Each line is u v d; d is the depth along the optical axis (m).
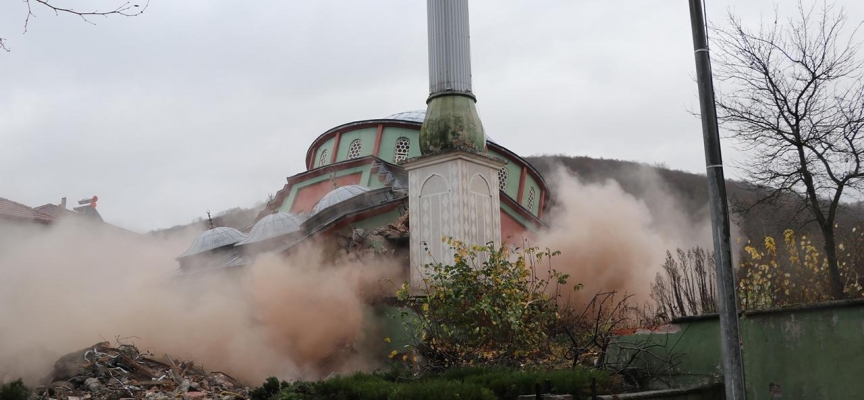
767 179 17.72
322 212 23.97
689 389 11.55
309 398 11.43
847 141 17.20
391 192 25.88
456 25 21.78
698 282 17.64
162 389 16.89
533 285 18.16
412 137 31.19
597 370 12.34
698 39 9.80
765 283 16.44
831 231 16.23
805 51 17.80
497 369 12.73
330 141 34.22
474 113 21.33
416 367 15.32
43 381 17.09
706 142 9.55
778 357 11.08
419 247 20.73
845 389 10.20
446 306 15.42
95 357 17.86
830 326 10.48
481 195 20.78
